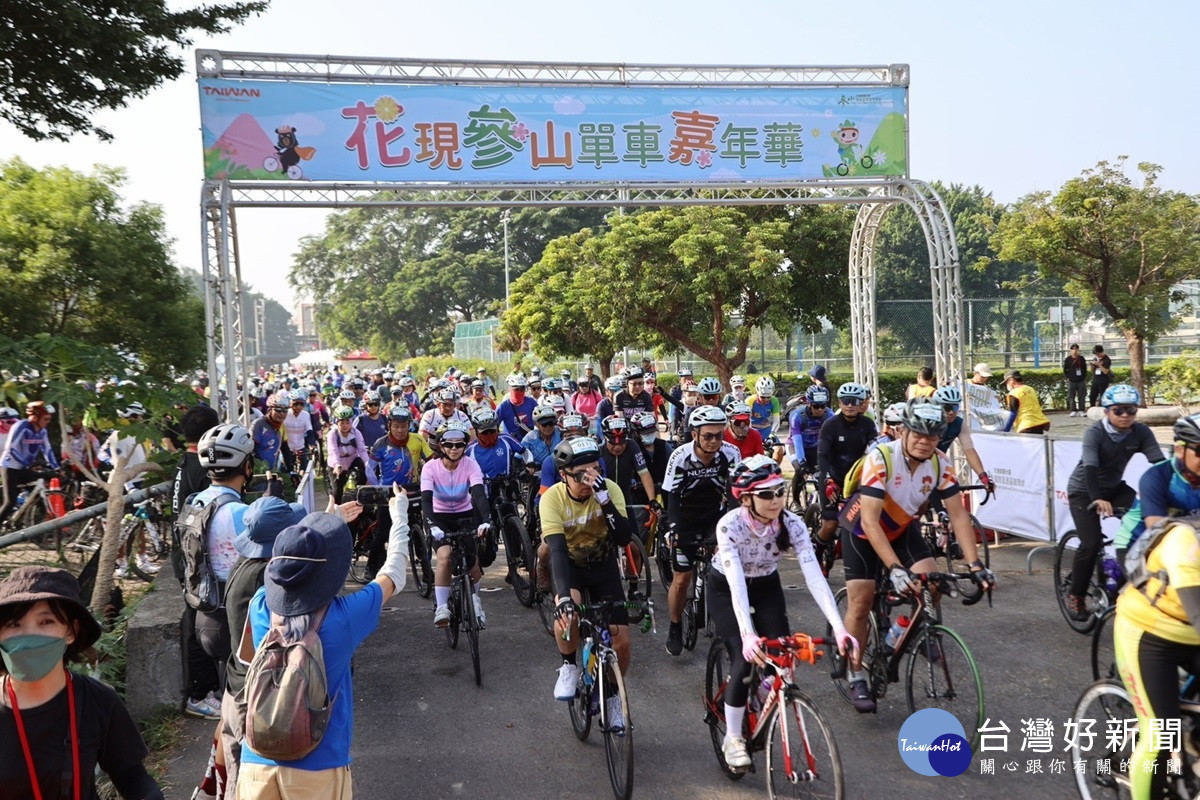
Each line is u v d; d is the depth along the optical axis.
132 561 9.01
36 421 10.53
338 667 2.79
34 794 2.28
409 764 4.85
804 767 3.80
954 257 12.26
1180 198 24.22
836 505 7.56
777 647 4.04
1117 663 3.55
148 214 16.17
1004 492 9.51
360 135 11.21
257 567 3.77
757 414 10.80
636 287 24.06
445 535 6.55
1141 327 24.56
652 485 7.70
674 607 6.41
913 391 11.80
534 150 11.60
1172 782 3.40
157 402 6.75
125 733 2.47
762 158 12.11
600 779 4.61
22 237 14.65
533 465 9.09
